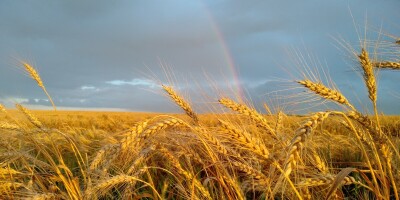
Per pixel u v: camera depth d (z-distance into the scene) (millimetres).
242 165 464
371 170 401
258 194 638
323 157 706
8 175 625
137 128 401
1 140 727
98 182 511
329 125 1192
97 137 1381
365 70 413
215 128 494
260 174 461
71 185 521
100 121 3264
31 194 528
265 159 380
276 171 400
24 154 676
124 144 394
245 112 494
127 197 544
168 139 627
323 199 475
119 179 499
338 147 957
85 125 2979
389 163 399
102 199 619
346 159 858
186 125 431
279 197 508
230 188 512
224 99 499
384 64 452
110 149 574
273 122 604
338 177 342
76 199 494
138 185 708
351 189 678
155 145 535
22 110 750
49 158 613
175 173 599
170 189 652
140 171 555
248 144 380
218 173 493
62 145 1023
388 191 400
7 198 557
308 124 318
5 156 668
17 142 873
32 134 729
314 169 474
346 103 403
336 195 431
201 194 518
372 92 407
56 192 594
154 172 728
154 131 410
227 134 384
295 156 304
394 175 428
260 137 541
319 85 401
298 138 309
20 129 729
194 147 662
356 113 384
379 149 397
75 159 936
